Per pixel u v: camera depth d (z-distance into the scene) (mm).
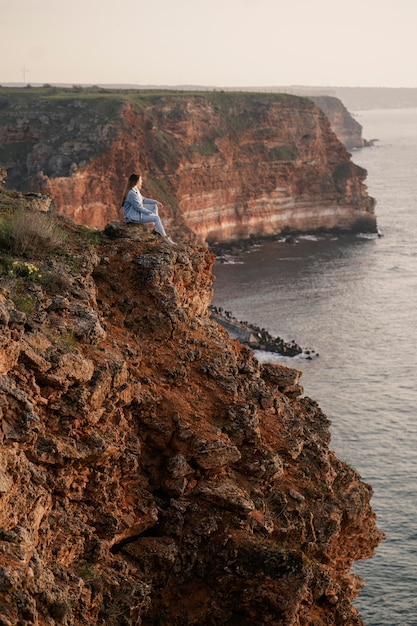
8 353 13289
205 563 15289
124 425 15422
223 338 19297
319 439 19609
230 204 169625
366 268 139875
